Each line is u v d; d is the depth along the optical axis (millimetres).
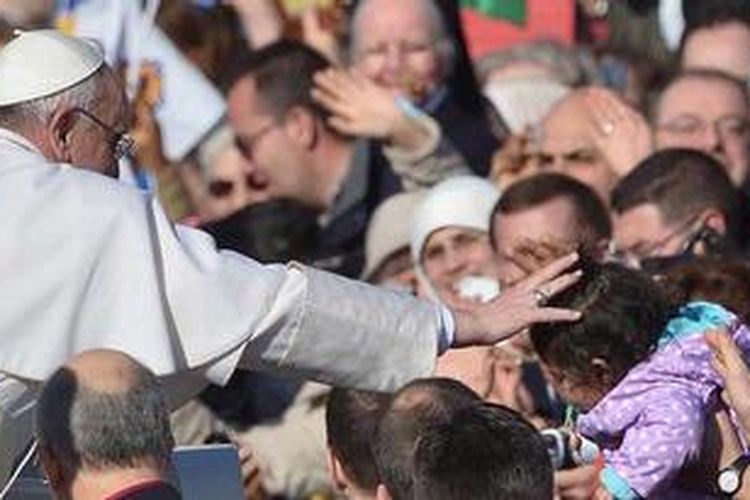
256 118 25688
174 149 26516
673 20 29531
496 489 14109
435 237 23406
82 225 15758
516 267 21531
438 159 25703
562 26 29312
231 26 27359
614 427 16672
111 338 15695
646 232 22500
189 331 15828
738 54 28281
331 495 22156
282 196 25516
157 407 14234
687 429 16531
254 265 16125
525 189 21656
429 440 14297
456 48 26953
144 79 26703
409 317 16234
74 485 14156
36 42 16297
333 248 25109
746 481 16688
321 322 16062
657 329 16797
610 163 26141
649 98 29250
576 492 16656
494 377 20000
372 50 26875
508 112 27219
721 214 22484
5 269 15664
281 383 22203
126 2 26688
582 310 16688
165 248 15883
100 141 16266
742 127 26109
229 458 15656
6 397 15633
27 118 16125
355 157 25625
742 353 16938
